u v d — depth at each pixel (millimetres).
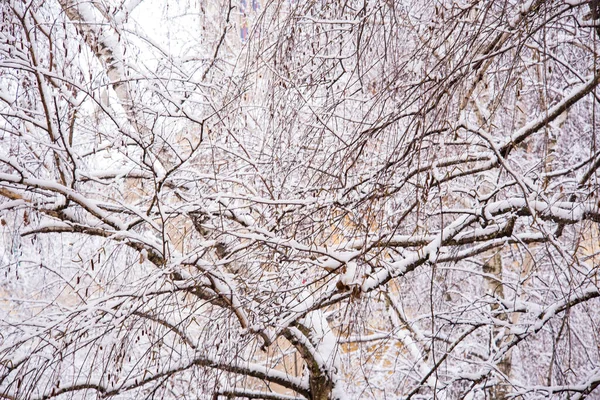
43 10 6488
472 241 6410
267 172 7250
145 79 6910
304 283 6664
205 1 8211
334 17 6445
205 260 7219
